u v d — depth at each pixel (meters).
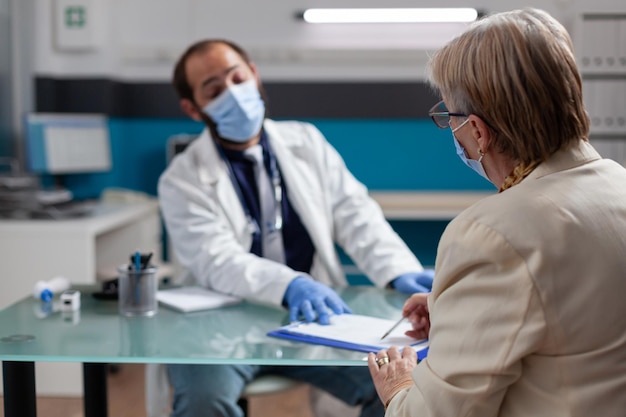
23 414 1.42
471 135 1.10
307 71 4.50
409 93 4.46
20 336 1.46
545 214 0.97
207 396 1.71
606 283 0.96
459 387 0.99
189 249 2.08
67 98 4.45
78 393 3.09
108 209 3.80
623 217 1.00
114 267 3.43
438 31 4.43
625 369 0.97
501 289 0.96
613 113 4.13
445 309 1.02
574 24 4.20
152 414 2.00
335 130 4.52
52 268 3.07
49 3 4.32
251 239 2.17
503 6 4.37
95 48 4.38
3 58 3.94
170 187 2.19
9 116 4.00
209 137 2.25
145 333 1.49
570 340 0.95
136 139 4.62
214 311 1.70
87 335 1.47
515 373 0.96
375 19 4.39
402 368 1.20
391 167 4.52
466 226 1.01
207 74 2.15
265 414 2.98
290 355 1.34
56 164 3.94
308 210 2.21
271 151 2.28
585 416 0.95
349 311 1.65
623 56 4.10
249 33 4.49
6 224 3.07
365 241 2.21
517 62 1.00
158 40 4.52
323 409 2.07
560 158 1.04
